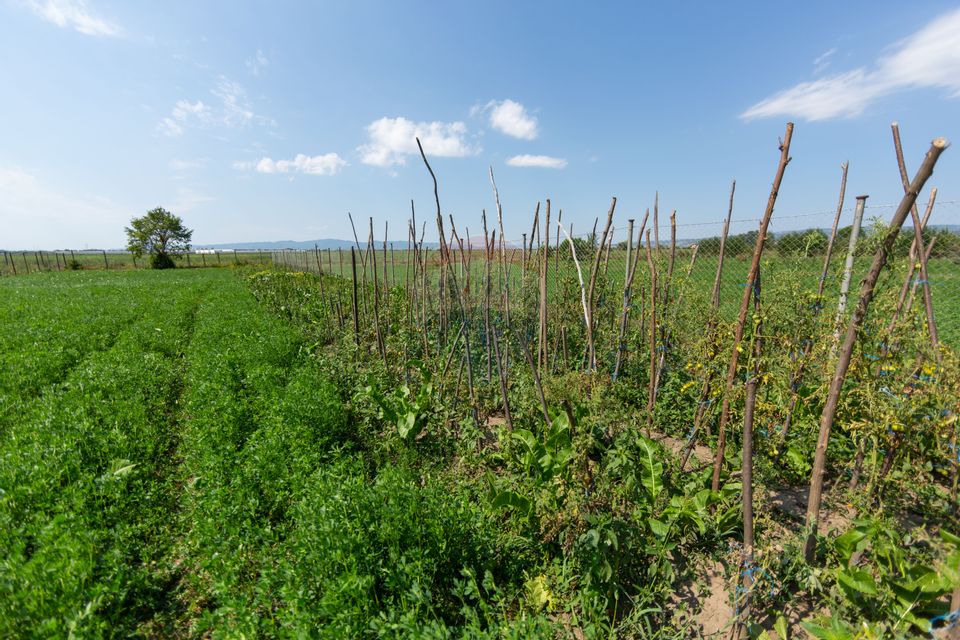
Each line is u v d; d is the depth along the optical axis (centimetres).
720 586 288
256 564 311
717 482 310
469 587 254
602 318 667
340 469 378
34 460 385
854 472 312
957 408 247
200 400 564
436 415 491
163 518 372
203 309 1401
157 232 4656
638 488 310
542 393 389
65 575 259
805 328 329
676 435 493
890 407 261
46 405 525
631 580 284
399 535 286
